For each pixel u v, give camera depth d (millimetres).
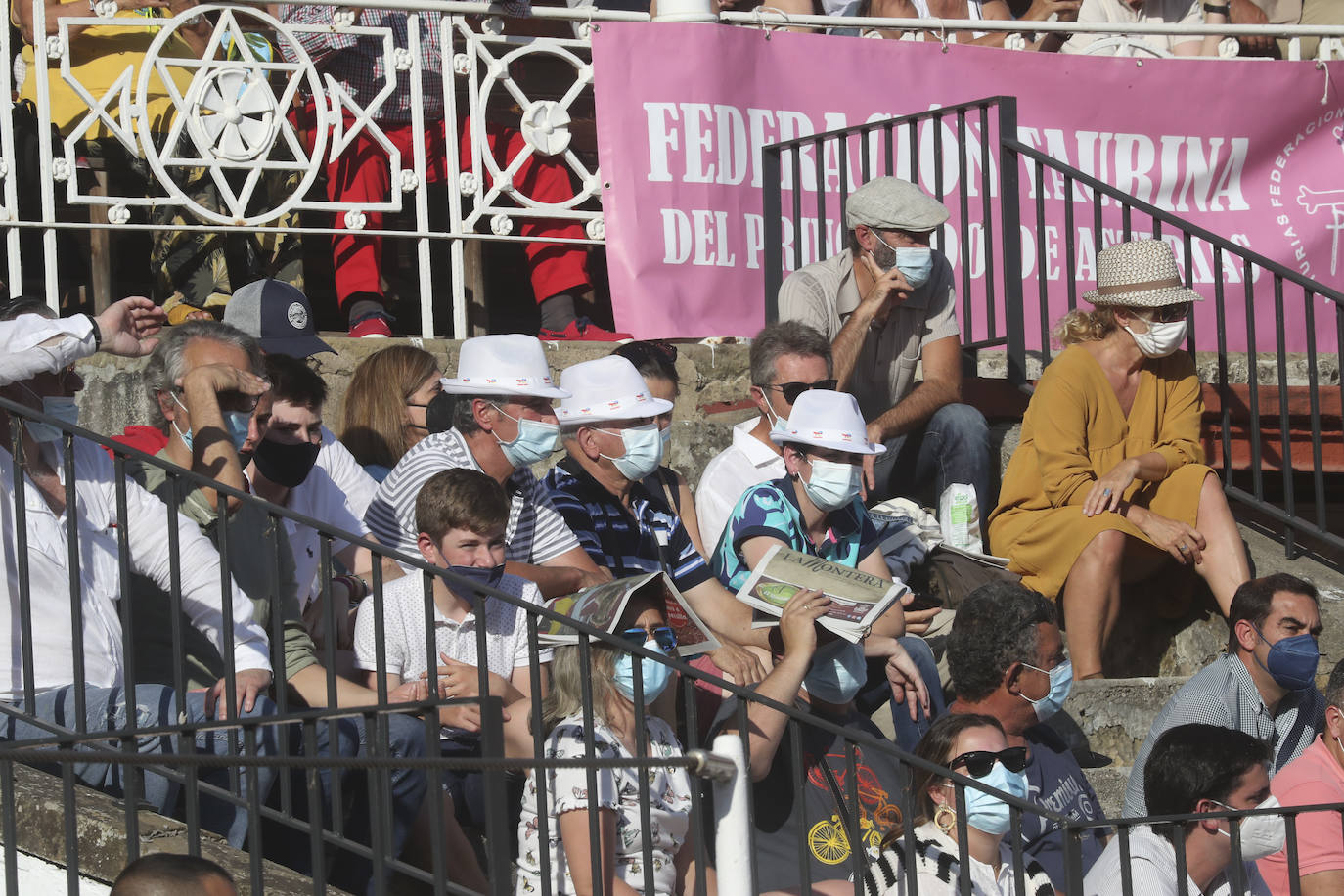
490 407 19094
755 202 28172
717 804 12875
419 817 16688
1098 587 22719
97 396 23359
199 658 17344
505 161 27844
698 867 13711
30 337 16688
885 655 19625
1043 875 16578
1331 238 31328
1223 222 30984
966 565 22359
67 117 26719
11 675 15945
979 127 29625
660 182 27578
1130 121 30547
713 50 27938
